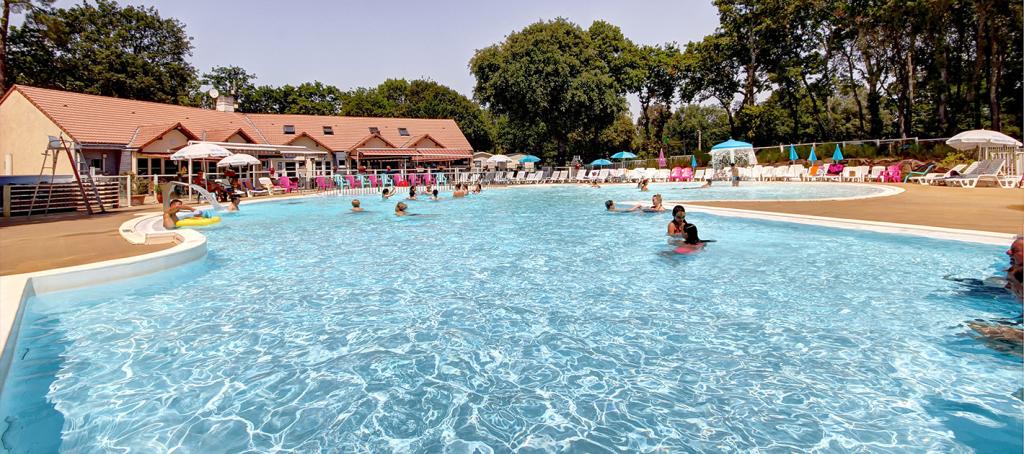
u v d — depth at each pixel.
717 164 37.09
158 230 11.07
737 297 6.14
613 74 47.75
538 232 12.04
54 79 38.50
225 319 5.53
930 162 29.45
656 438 3.11
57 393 3.81
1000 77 35.06
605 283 6.95
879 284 6.61
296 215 16.81
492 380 3.97
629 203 18.77
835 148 33.84
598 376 4.02
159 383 3.98
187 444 3.12
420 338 4.90
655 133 67.12
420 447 3.05
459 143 45.06
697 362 4.25
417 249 9.88
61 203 16.98
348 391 3.81
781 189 25.16
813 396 3.62
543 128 62.41
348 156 38.91
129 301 6.23
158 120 31.84
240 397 3.73
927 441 3.02
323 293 6.59
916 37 35.44
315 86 62.91
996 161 22.67
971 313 5.39
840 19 38.50
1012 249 5.95
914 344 4.55
